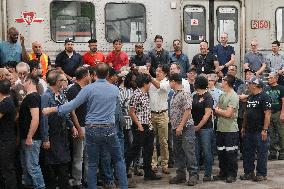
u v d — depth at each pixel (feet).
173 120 28.27
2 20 31.55
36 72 26.61
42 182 24.40
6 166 23.58
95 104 22.99
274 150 35.55
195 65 35.94
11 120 23.61
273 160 35.22
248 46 38.29
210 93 29.48
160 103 30.19
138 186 27.81
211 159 28.84
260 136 28.60
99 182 28.09
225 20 37.78
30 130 23.79
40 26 32.50
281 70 37.88
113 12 34.35
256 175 29.04
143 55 34.40
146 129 28.37
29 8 32.19
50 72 24.32
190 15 36.83
